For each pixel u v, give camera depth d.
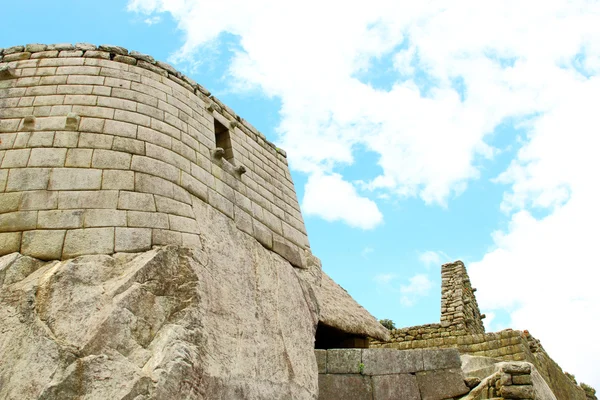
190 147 9.98
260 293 9.34
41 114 9.02
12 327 6.50
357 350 10.19
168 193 8.79
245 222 10.32
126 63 10.25
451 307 18.44
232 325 8.20
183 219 8.66
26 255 7.36
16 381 6.04
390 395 9.84
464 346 15.74
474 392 9.59
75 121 8.88
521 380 9.26
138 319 6.99
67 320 6.62
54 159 8.36
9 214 7.71
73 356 6.26
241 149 11.74
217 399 7.22
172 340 6.98
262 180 11.83
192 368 6.94
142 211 8.22
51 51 10.05
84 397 6.02
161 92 10.25
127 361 6.53
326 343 12.07
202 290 7.90
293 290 10.27
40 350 6.26
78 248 7.50
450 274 19.91
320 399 9.62
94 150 8.60
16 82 9.52
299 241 11.80
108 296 6.99
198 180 9.62
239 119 12.27
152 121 9.59
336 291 12.49
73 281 7.01
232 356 7.86
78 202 7.95
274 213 11.54
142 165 8.78
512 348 14.87
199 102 11.11
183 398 6.65
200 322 7.52
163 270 7.67
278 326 9.24
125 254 7.64
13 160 8.30
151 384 6.43
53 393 5.95
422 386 9.96
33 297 6.76
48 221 7.69
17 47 10.06
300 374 9.05
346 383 9.84
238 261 9.30
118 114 9.28
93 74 9.77
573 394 18.58
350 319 11.56
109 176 8.37
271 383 8.34
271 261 10.25
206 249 8.66
